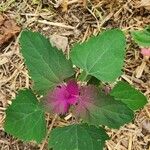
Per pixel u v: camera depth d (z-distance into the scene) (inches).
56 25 13.9
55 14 14.1
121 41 10.6
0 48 13.7
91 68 10.6
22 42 10.2
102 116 9.9
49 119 12.4
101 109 10.0
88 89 10.2
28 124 10.6
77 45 10.8
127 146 12.1
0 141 12.3
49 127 12.3
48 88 10.3
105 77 10.6
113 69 10.6
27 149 12.1
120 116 9.8
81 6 14.2
